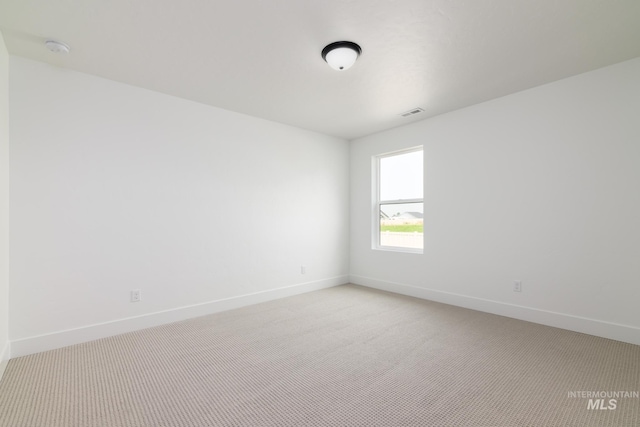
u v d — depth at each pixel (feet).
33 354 7.58
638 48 7.49
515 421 5.04
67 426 4.94
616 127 8.29
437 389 6.00
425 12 6.10
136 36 6.89
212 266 11.08
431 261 12.59
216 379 6.42
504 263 10.47
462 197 11.60
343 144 15.88
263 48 7.41
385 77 8.96
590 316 8.71
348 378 6.44
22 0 5.65
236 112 11.84
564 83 9.16
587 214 8.77
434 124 12.48
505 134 10.43
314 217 14.55
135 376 6.54
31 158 7.73
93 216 8.64
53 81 8.10
